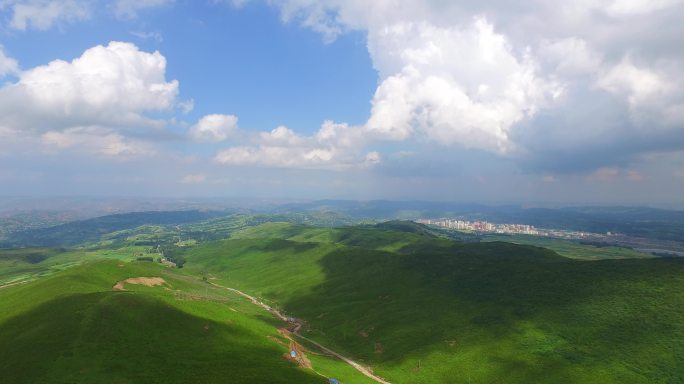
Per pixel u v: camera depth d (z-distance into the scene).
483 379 130.12
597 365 124.81
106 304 129.50
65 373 96.94
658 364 118.88
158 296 147.62
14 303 148.88
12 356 105.00
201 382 96.56
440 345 154.62
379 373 140.50
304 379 104.94
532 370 129.38
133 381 95.38
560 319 155.00
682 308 142.12
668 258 191.25
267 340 138.12
